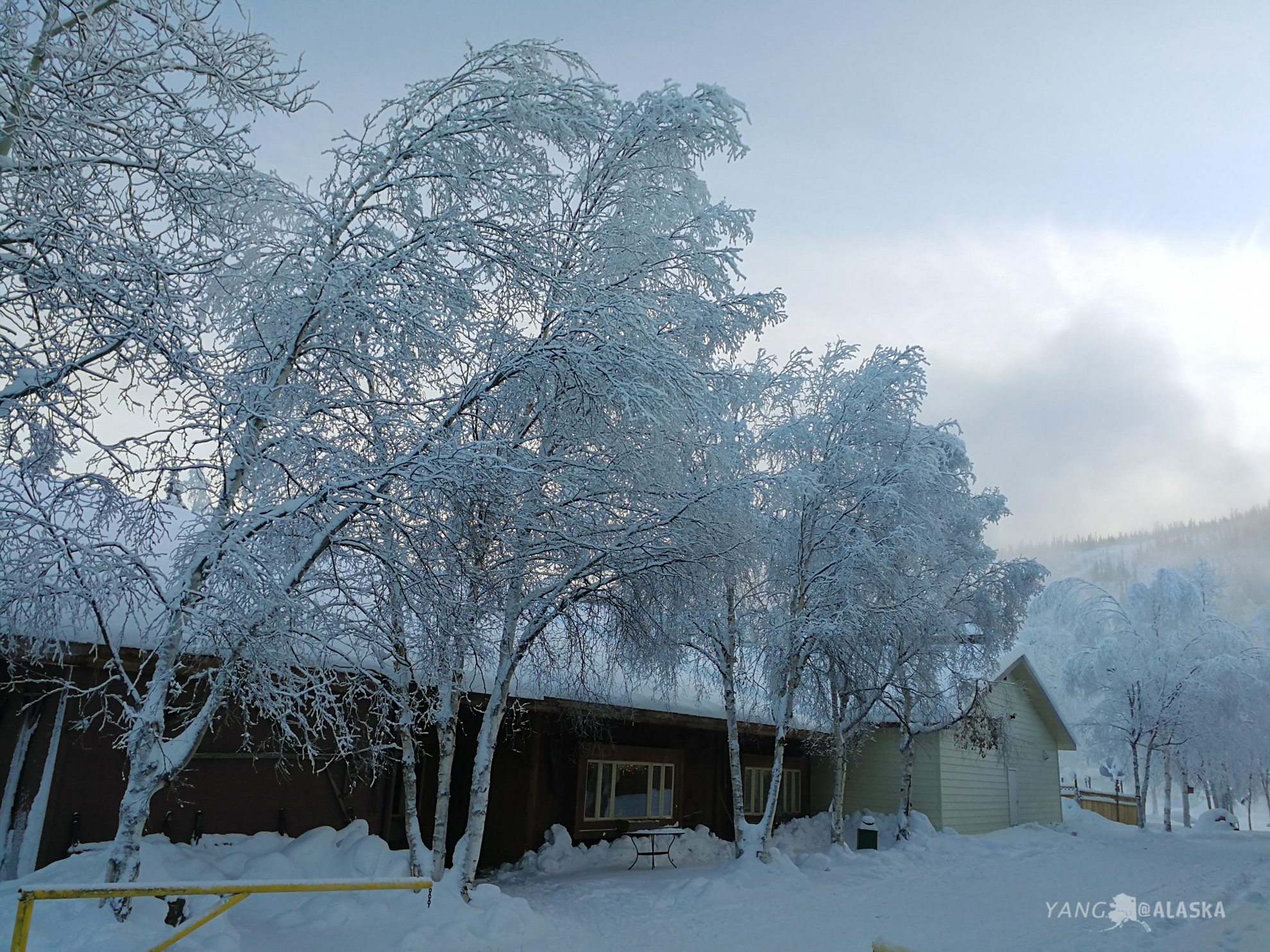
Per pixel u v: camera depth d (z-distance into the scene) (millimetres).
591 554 9750
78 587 6656
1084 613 33500
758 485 10750
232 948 6965
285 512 7148
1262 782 34812
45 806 8867
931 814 21172
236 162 7480
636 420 9039
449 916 8930
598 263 10445
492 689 11789
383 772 11984
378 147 8508
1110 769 44625
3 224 6457
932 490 15789
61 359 6617
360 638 8172
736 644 14938
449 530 7625
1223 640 32031
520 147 8883
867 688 16828
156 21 7059
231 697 8242
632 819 16172
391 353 8117
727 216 11055
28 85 6516
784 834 18969
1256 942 8133
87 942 6371
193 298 7195
